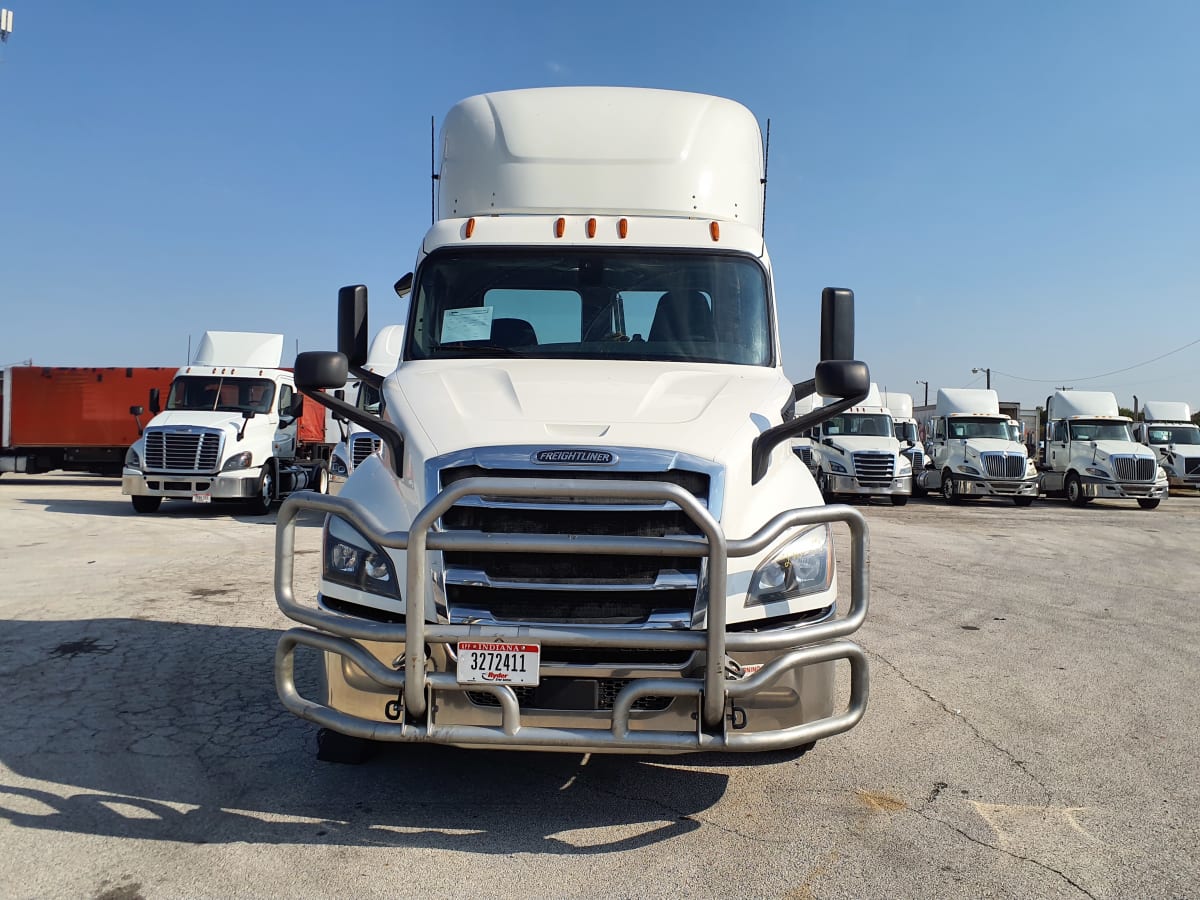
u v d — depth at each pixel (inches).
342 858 131.7
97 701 201.0
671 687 124.6
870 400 979.9
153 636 260.7
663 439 141.4
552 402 155.0
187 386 673.0
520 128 215.2
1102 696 222.8
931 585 387.2
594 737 125.3
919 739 189.0
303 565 394.0
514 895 122.5
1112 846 141.3
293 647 139.6
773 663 128.6
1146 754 182.2
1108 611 336.2
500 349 191.9
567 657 131.3
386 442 154.9
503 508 131.8
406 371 182.2
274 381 684.7
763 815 150.3
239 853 132.4
